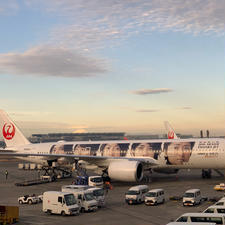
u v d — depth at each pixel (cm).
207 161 4678
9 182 5550
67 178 6028
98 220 2688
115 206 3284
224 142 4641
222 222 2069
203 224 1892
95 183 4344
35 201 3506
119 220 2675
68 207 2828
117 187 4644
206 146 4697
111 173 4666
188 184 4716
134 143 5241
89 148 5578
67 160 5088
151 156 5003
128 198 3350
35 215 2914
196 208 3084
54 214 2944
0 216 2605
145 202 3297
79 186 3484
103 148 5441
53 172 5797
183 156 4797
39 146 6122
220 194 3791
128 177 4525
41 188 4731
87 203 2988
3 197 3975
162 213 2903
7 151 6356
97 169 5153
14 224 2594
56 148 5891
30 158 6075
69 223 2597
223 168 4738
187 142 4878
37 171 7444
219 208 2445
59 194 2903
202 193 3897
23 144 6425
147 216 2800
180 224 1914
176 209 3062
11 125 6569
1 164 10369
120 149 5281
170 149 4897
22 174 6856
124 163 4622
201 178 5384
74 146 5747
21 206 3362
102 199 3247
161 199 3369
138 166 4753
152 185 4697
